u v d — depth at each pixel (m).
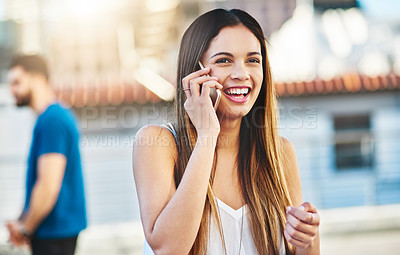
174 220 1.16
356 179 7.29
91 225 6.47
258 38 1.33
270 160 1.39
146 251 1.33
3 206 6.68
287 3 9.80
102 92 8.71
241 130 1.40
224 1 9.41
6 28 9.51
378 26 10.49
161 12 9.70
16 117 8.57
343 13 10.19
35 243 2.36
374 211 6.74
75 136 2.44
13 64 2.43
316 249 1.32
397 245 5.57
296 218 1.18
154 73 9.30
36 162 2.37
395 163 7.37
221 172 1.36
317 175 7.32
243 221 1.31
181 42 1.36
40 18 9.66
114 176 7.07
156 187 1.24
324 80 9.48
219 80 1.26
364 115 9.52
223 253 1.27
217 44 1.26
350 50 10.23
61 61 9.74
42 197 2.27
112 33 9.88
